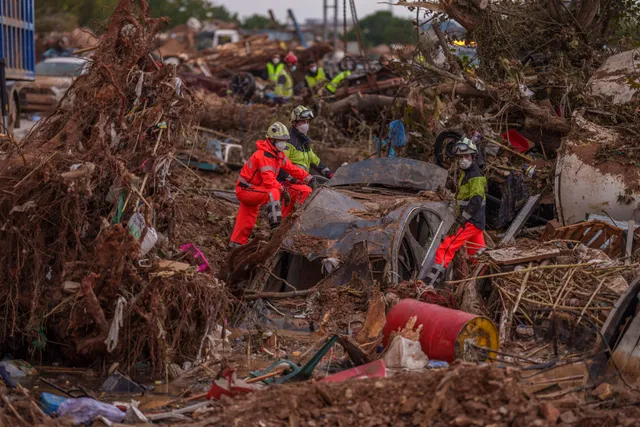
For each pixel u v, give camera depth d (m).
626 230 14.57
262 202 14.74
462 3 19.17
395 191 15.19
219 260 14.80
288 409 8.34
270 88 36.16
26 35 27.77
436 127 18.41
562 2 19.67
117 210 10.77
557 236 14.62
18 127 29.55
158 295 10.31
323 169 16.69
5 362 10.59
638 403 8.90
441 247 13.32
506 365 10.19
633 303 10.20
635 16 20.14
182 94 11.83
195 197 17.11
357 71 30.53
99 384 10.23
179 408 9.34
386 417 8.21
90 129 11.24
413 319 10.55
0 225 10.55
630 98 17.33
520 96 18.06
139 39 11.41
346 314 12.47
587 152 16.08
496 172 17.31
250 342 11.67
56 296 10.48
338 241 13.15
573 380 9.59
